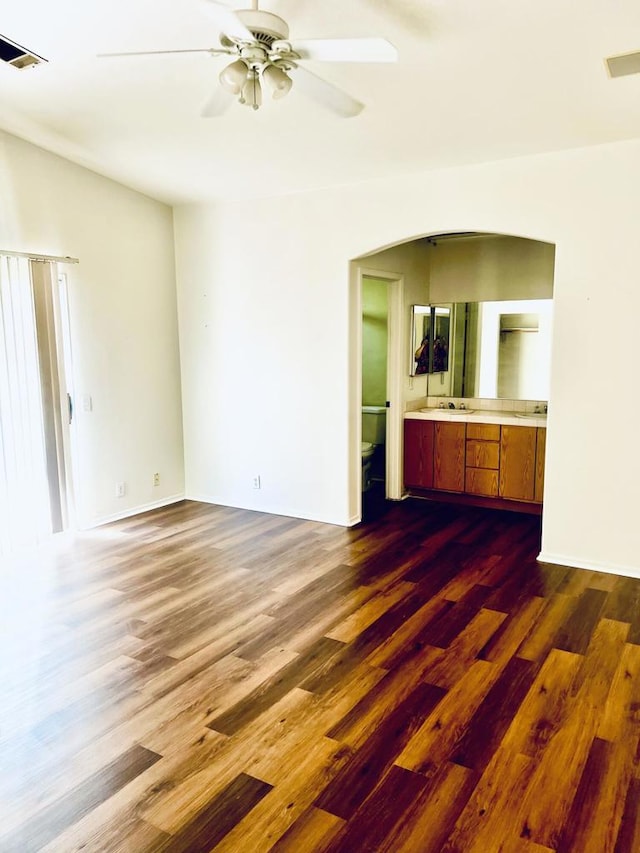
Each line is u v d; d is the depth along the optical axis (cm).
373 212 437
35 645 299
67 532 467
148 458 536
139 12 258
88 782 206
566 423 384
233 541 450
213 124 359
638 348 359
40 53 291
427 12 235
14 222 414
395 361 544
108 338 490
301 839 181
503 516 509
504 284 557
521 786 201
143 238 514
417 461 557
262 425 518
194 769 212
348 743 224
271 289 494
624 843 179
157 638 305
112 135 387
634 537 373
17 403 417
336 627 314
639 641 297
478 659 281
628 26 237
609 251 360
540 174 375
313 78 230
